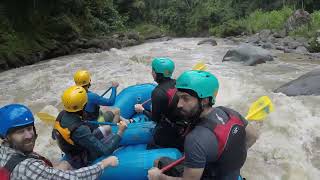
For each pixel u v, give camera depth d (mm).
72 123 3205
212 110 2389
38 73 11484
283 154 4758
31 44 15250
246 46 11898
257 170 4434
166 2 34062
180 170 2693
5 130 2143
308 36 16562
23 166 2096
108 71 10852
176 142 3506
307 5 24188
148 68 11031
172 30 31531
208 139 2225
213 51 14938
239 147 2381
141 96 5195
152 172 2643
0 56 13133
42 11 17031
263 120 5691
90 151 3281
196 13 29953
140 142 3803
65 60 14531
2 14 15266
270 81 8781
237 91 7797
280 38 17484
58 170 2225
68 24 17328
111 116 4383
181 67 11086
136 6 29656
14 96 8695
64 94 3232
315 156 4742
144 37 24438
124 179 3268
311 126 5523
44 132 5840
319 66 10609
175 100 3424
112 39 19750
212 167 2357
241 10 28078
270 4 26562
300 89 7211
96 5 23203
